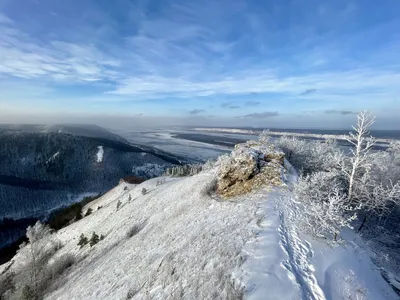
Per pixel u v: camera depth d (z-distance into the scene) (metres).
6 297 36.53
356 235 18.80
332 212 14.58
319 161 38.41
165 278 13.73
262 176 24.81
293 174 26.98
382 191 24.58
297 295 9.48
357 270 12.89
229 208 21.39
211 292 10.25
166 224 26.28
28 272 34.88
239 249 13.01
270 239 13.49
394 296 12.74
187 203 28.73
